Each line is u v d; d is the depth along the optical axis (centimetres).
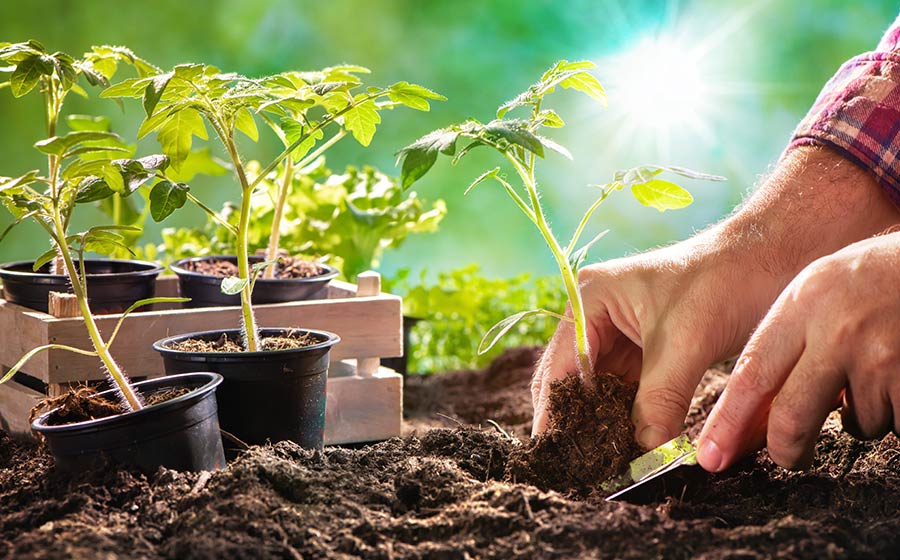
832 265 88
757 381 89
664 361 95
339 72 105
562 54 428
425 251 434
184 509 86
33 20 391
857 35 407
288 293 114
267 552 81
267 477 88
